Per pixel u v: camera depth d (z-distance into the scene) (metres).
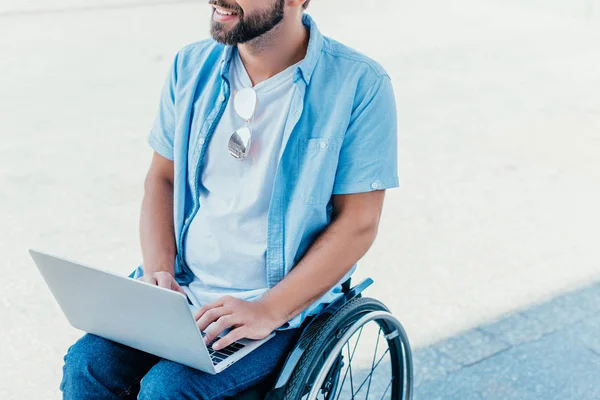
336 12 7.39
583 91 5.44
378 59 6.01
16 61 5.50
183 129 1.69
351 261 1.62
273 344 1.58
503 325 2.73
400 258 3.14
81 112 4.58
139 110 4.64
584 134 4.61
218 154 1.65
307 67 1.58
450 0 8.19
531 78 5.70
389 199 3.67
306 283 1.57
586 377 2.47
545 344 2.63
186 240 1.70
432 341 2.63
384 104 1.60
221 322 1.48
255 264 1.63
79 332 2.63
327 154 1.58
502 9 7.88
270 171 1.60
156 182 1.80
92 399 1.55
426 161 4.12
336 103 1.59
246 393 1.53
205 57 1.71
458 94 5.26
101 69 5.38
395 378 1.94
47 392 2.35
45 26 6.43
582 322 2.76
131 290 1.38
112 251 3.12
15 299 2.79
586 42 6.77
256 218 1.62
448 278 3.02
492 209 3.61
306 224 1.60
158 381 1.46
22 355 2.51
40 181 3.68
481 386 2.42
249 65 1.63
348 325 1.62
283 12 1.53
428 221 3.46
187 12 7.01
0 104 4.65
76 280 1.47
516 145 4.39
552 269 3.11
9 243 3.15
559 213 3.60
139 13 6.93
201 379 1.47
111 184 3.68
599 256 3.22
